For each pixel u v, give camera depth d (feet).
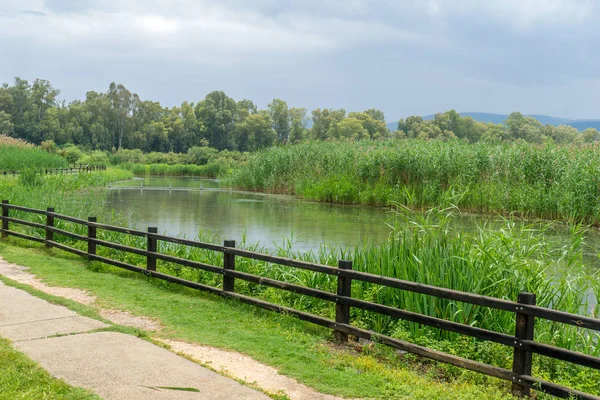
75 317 23.16
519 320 17.08
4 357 17.63
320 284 29.17
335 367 19.10
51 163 156.76
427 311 23.36
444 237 27.99
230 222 69.82
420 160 86.89
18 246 43.37
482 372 17.87
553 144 81.15
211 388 16.14
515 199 73.72
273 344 21.21
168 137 455.22
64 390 15.34
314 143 121.19
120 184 153.69
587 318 15.46
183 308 26.18
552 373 20.65
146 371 17.22
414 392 16.93
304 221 71.20
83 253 37.70
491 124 367.86
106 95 454.40
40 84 451.12
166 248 42.16
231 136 442.50
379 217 75.56
